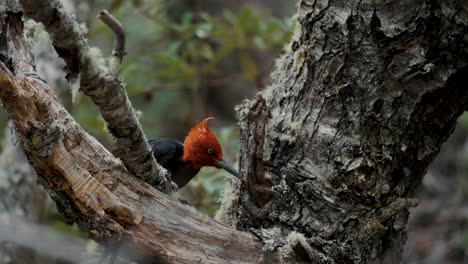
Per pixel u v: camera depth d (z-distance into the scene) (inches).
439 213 668.1
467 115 684.1
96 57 243.6
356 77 295.0
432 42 286.5
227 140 495.2
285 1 729.6
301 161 299.1
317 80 302.5
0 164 481.7
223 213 324.8
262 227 301.6
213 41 615.8
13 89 251.3
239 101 740.7
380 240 299.4
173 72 554.9
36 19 223.5
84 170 263.1
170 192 296.2
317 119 300.8
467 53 286.8
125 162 270.7
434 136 305.1
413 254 607.5
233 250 277.6
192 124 641.0
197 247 273.6
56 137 256.7
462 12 282.4
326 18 297.4
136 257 272.1
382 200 293.7
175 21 688.4
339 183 293.0
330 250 288.2
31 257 385.7
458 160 699.4
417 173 307.7
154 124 683.4
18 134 261.9
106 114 251.1
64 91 470.9
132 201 269.1
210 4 719.1
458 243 626.5
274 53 613.9
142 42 669.9
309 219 294.0
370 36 291.0
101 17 232.8
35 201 474.9
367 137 295.6
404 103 293.6
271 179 300.8
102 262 283.3
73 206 267.0
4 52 261.7
